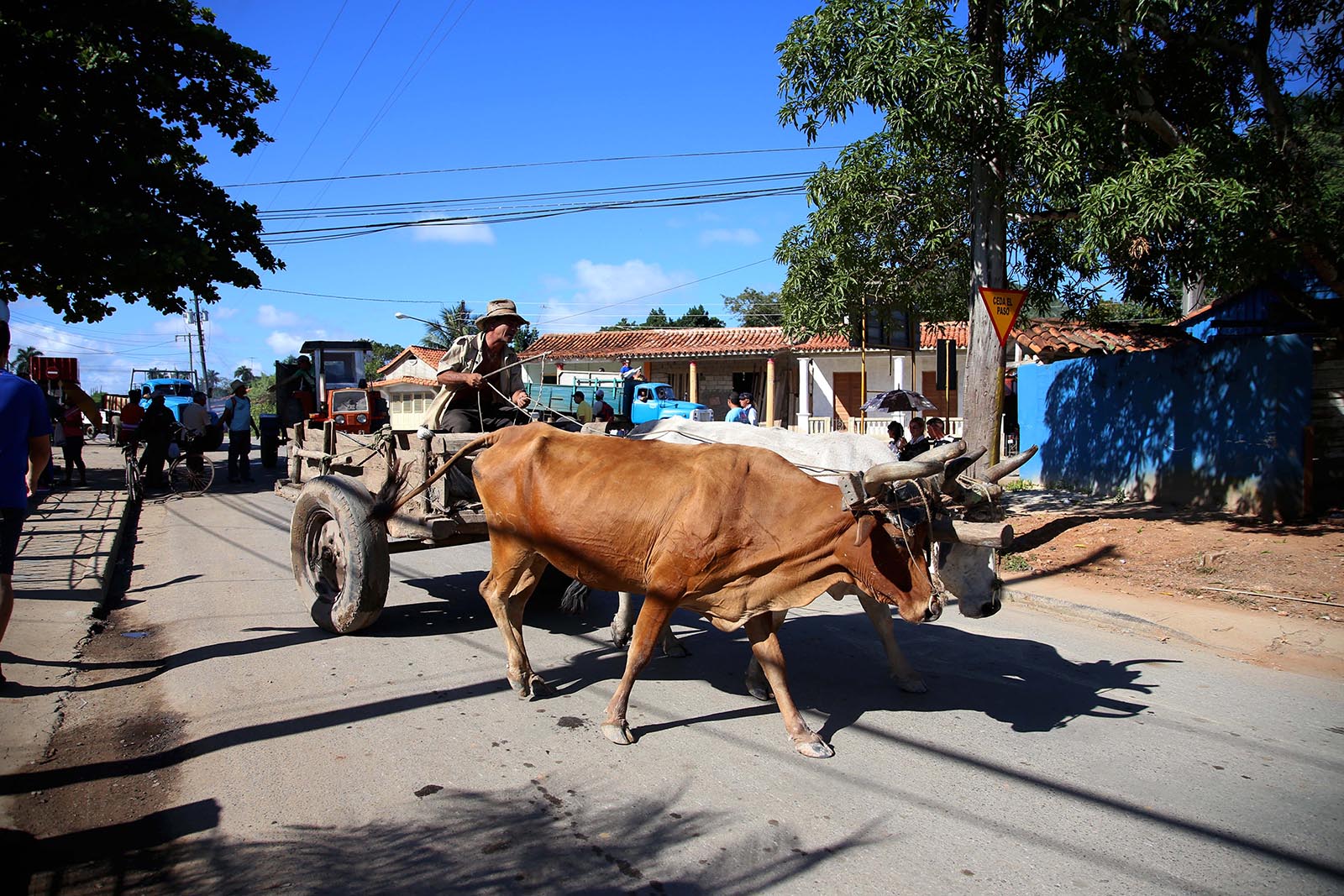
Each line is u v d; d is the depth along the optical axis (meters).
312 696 5.18
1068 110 8.98
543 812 3.83
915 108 8.98
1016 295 9.21
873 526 4.25
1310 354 9.96
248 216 16.36
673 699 5.32
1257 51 9.71
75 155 14.35
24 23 13.71
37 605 6.86
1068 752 4.54
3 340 4.61
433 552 9.92
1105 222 8.59
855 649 6.41
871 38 8.87
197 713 4.89
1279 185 9.38
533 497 5.08
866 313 11.47
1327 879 3.37
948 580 4.46
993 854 3.51
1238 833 3.71
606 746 4.56
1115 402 12.75
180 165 15.59
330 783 4.07
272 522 12.30
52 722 4.66
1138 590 8.08
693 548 4.49
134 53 15.45
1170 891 3.27
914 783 4.15
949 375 12.01
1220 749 4.60
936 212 10.37
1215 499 10.95
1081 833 3.69
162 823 3.68
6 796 3.89
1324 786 4.18
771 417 28.16
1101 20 9.16
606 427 6.75
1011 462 4.42
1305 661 6.16
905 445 9.42
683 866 3.41
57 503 13.41
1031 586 8.38
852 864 3.43
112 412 28.16
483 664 5.86
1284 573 8.08
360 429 18.64
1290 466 9.95
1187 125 10.30
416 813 3.80
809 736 4.50
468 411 6.79
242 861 3.39
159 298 15.42
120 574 8.74
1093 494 13.13
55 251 13.73
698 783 4.14
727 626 4.64
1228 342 10.72
